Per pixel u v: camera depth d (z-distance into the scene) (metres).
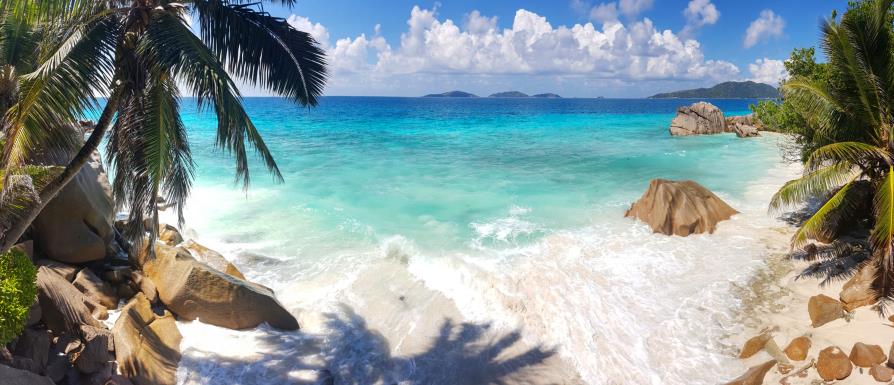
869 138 10.98
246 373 7.81
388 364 8.42
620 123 61.31
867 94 10.40
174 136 7.68
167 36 6.50
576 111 105.50
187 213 16.05
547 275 11.54
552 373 8.42
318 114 77.25
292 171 24.20
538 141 38.69
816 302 9.18
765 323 9.49
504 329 9.51
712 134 44.59
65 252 8.99
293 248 13.20
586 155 30.48
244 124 7.02
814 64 16.36
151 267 9.35
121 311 8.39
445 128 51.28
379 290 10.80
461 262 12.12
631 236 14.08
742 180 21.77
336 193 19.48
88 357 6.84
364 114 80.69
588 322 9.72
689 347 9.02
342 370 8.19
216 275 9.00
